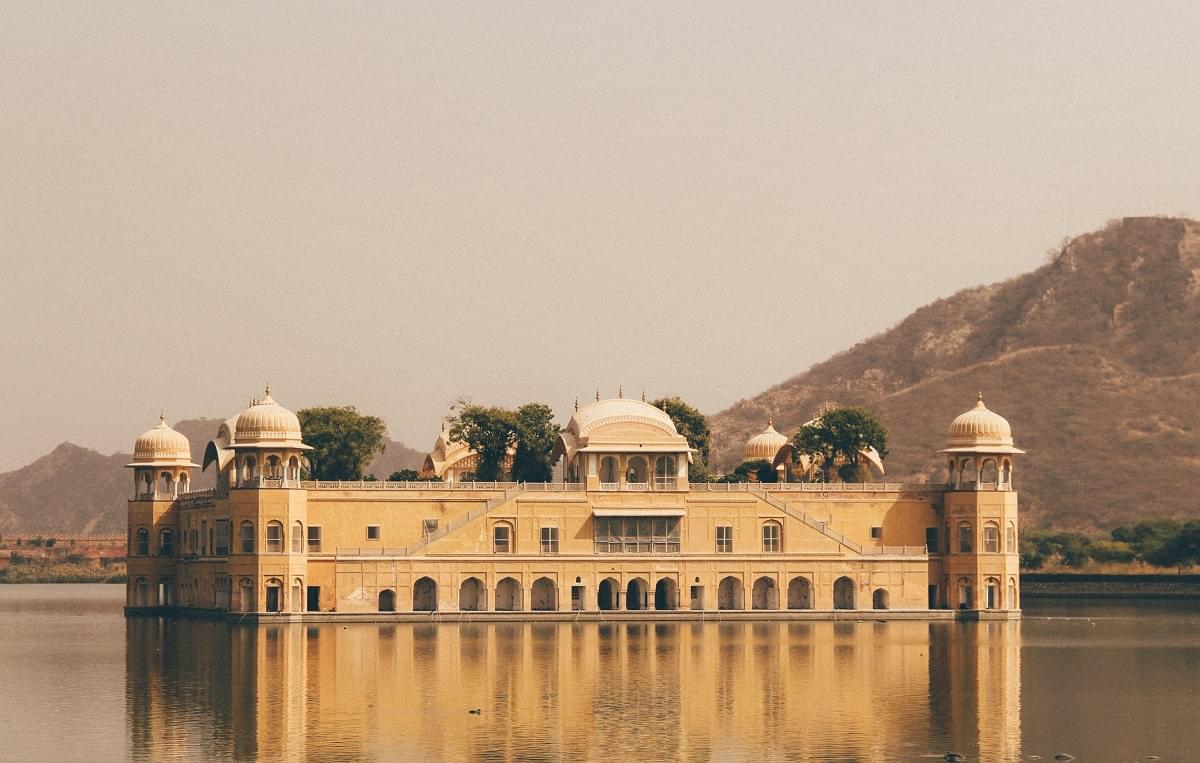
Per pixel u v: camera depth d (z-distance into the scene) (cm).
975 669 12506
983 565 18875
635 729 9444
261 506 17475
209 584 18850
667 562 18512
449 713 9981
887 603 18912
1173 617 19300
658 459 18750
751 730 9431
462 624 17262
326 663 12650
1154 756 8744
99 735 9206
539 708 10194
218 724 9562
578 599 18425
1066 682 11712
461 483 18475
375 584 17888
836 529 19238
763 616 18262
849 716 9969
